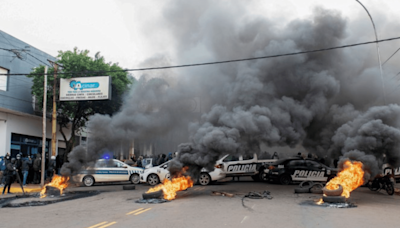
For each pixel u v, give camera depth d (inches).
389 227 265.0
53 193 528.4
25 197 508.7
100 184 736.3
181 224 279.7
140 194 521.3
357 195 488.4
